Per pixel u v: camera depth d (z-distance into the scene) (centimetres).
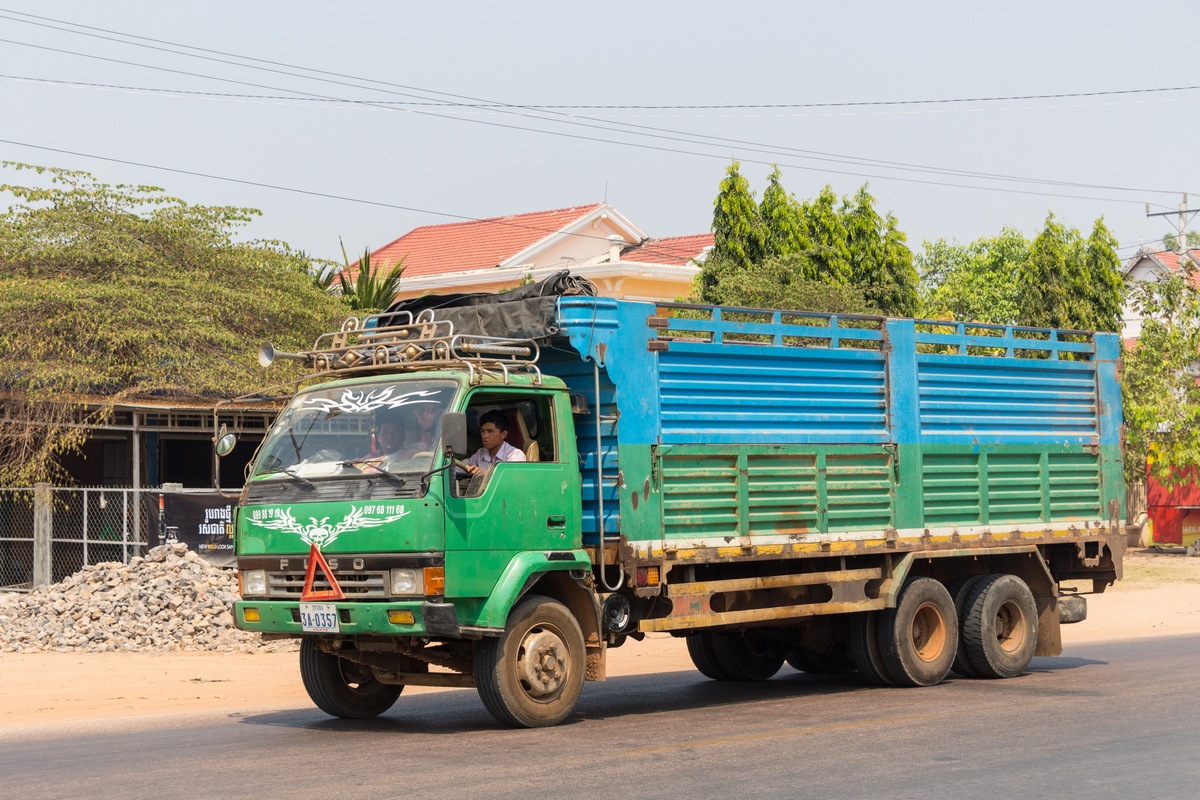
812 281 2461
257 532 1009
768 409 1166
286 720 1107
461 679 1012
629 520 1051
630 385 1063
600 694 1259
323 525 970
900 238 2842
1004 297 3731
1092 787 780
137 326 2227
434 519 938
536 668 1004
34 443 2155
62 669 1434
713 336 1138
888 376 1263
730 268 2723
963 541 1305
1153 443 2973
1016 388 1380
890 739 955
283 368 2327
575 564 1019
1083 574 1467
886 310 2762
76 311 2200
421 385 996
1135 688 1234
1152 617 2022
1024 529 1365
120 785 811
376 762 872
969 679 1341
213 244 2550
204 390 2241
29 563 2156
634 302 1077
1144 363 2978
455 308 1109
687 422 1104
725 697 1227
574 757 882
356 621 951
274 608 994
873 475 1241
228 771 852
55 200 2492
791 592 1195
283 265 2595
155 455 2397
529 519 997
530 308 1052
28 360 2145
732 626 1204
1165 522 3212
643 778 809
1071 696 1184
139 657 1534
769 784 791
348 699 1090
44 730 1070
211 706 1206
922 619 1293
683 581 1104
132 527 2120
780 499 1161
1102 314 2925
